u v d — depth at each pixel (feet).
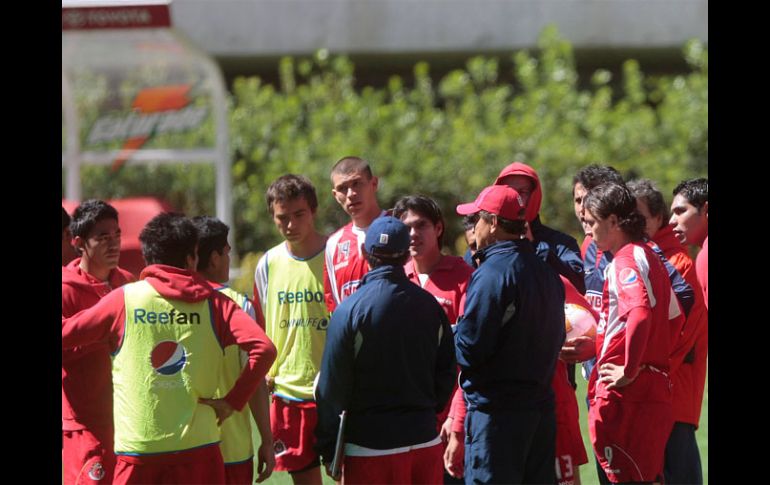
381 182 172.35
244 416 65.92
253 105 185.37
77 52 149.28
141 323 57.11
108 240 64.75
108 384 64.34
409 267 70.95
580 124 181.78
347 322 57.36
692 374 66.95
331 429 58.90
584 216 65.82
